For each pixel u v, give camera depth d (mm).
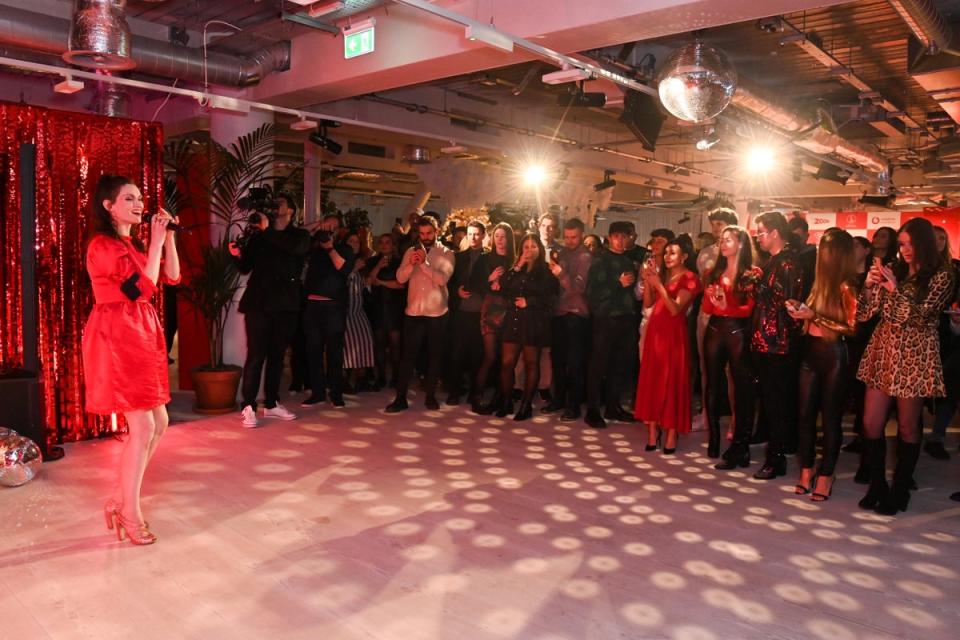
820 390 3896
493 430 5285
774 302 4082
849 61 7348
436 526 3410
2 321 4520
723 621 2580
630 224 5426
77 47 4039
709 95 4242
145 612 2572
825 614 2648
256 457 4488
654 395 4684
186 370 6602
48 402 4668
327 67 5707
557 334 5785
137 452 3137
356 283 6445
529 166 11008
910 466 3725
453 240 7223
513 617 2570
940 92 6621
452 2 4895
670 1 3967
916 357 3576
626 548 3199
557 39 4602
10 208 4480
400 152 11867
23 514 3502
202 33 6242
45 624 2484
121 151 4883
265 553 3080
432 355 5867
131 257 3125
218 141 6402
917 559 3152
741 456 4465
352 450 4680
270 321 5352
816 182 15383
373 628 2479
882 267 3590
